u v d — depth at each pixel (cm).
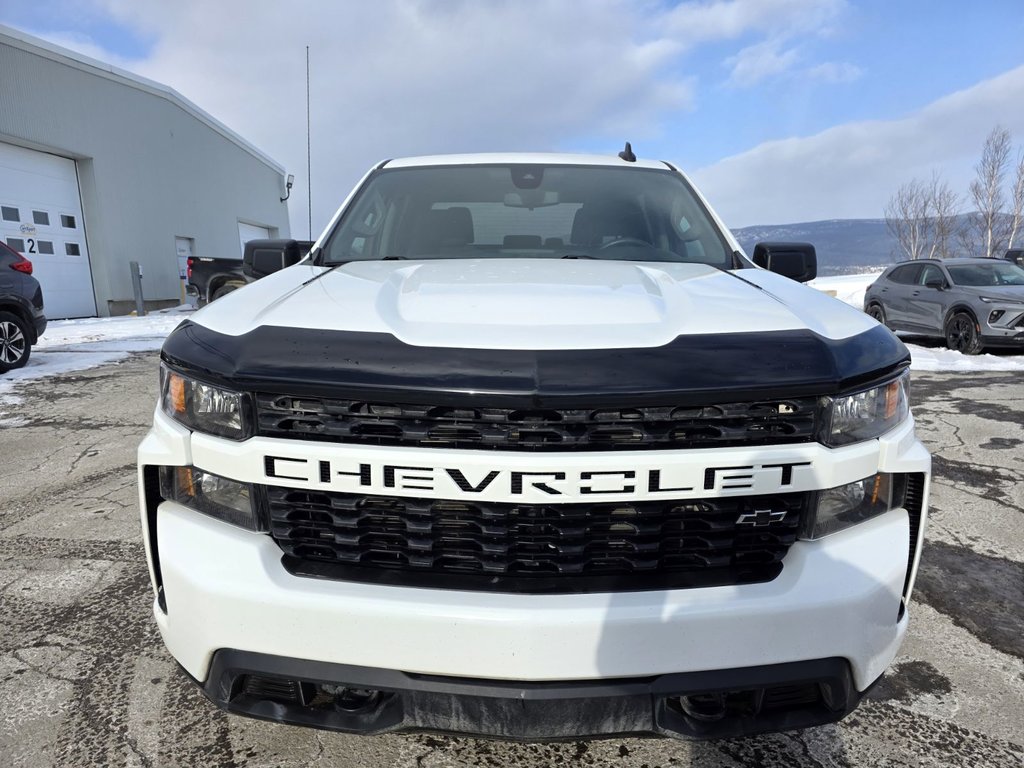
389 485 129
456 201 266
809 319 150
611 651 126
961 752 180
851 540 139
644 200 269
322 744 179
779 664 131
